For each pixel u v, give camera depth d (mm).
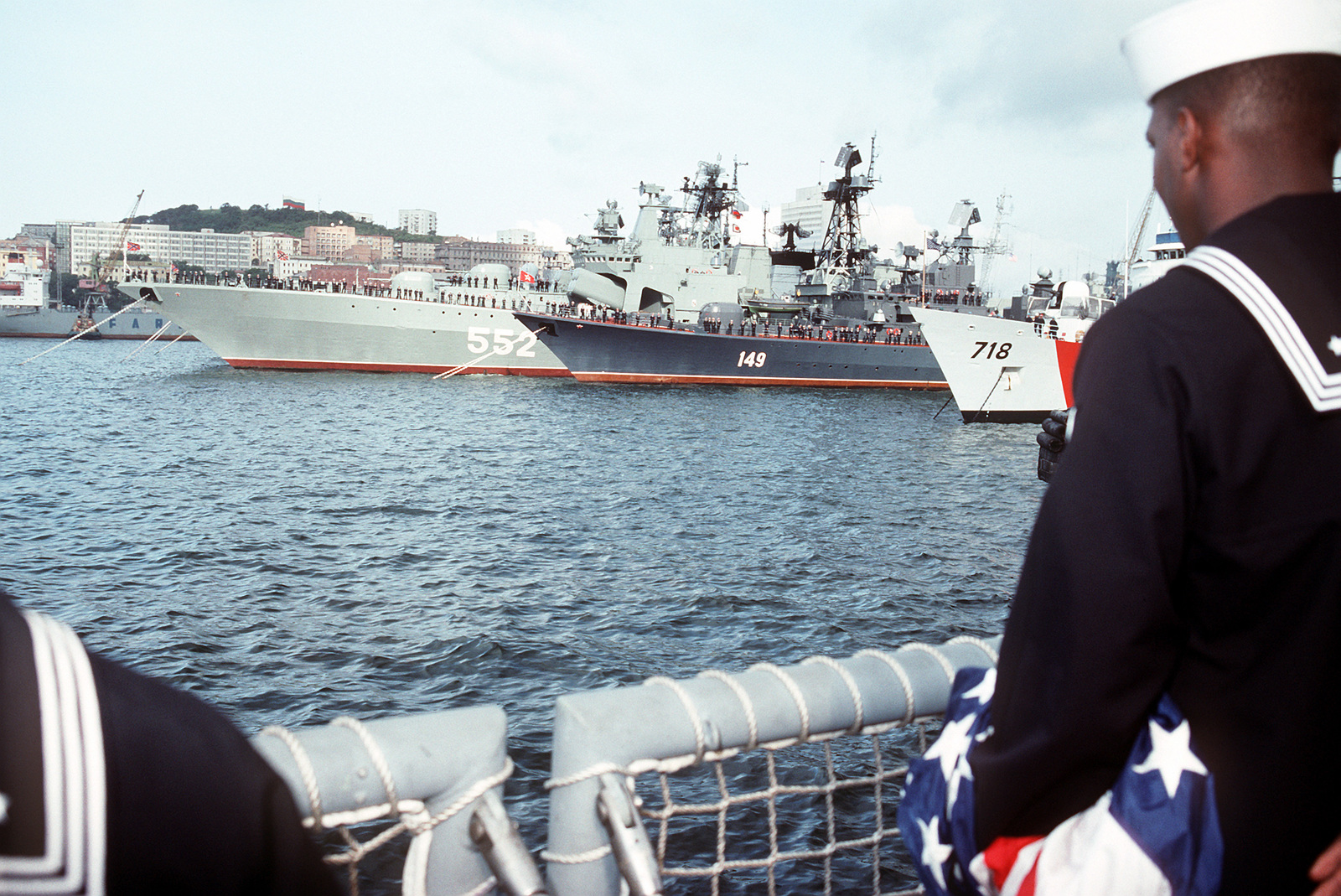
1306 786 1470
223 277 68688
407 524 23172
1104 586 1428
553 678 13125
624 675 13289
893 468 35156
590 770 1898
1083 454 1521
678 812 2076
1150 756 1539
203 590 17000
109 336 145750
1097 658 1423
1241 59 1570
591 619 15750
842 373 68750
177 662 13289
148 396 56875
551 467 33344
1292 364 1450
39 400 54781
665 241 72688
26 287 154250
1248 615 1484
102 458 33281
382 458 34656
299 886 975
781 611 16375
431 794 1769
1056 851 1528
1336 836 1510
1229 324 1490
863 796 9719
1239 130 1603
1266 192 1604
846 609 16641
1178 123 1699
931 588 18094
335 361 66688
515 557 20047
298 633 14711
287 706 12031
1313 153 1608
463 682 12883
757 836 9016
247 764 955
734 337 65625
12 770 787
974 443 42875
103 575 17906
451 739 1780
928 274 75938
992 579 18969
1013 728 1535
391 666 13430
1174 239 36312
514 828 1773
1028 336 48438
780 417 52094
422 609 16062
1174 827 1474
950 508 27250
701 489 29391
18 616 883
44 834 794
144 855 864
